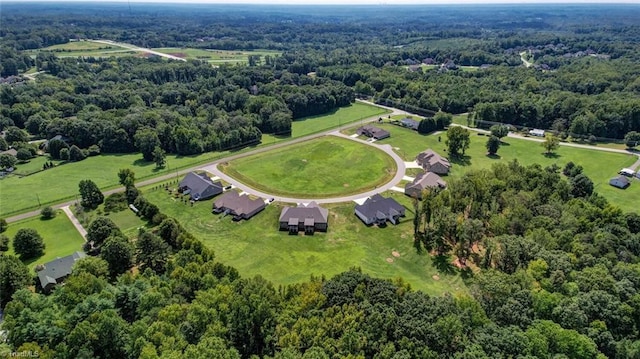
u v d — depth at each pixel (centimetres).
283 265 7756
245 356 5047
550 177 9850
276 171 12019
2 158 12169
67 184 11156
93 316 4788
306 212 9150
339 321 5028
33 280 7025
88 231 8075
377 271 7594
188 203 10125
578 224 7738
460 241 7938
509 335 4691
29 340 4716
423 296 5569
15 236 7781
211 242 8500
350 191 10800
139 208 9506
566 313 5125
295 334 4756
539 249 6781
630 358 4575
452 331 4750
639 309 5303
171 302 5544
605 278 5778
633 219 8106
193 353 4219
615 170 12094
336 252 8188
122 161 12950
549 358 4525
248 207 9550
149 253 7262
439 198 8831
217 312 5269
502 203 9044
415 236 8650
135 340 4616
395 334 4872
